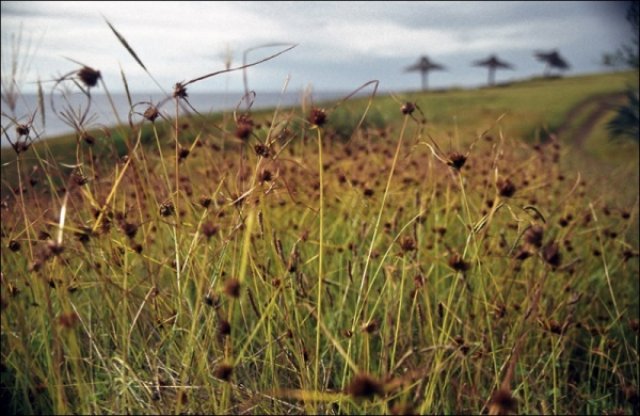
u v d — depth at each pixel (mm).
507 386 1243
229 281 1303
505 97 33781
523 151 5066
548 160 4902
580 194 4051
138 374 1957
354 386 1025
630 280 3639
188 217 2477
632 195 5375
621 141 11156
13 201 2445
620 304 3221
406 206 3566
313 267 2938
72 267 2258
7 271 2283
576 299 2330
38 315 2178
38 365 2117
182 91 1739
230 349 1666
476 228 1853
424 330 2428
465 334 2316
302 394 1521
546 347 2654
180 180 3012
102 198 2289
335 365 2451
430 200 3174
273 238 1932
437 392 2213
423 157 4336
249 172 2684
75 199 2486
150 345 2205
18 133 1859
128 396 1811
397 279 2535
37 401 2037
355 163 4254
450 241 3260
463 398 2197
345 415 1957
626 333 3084
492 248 2855
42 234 1993
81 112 1873
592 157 11188
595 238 3605
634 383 2527
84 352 2293
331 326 2523
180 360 1905
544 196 4062
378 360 2361
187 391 1766
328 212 3623
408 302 2574
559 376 2609
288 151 3727
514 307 2533
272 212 3248
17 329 2176
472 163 4086
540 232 1445
